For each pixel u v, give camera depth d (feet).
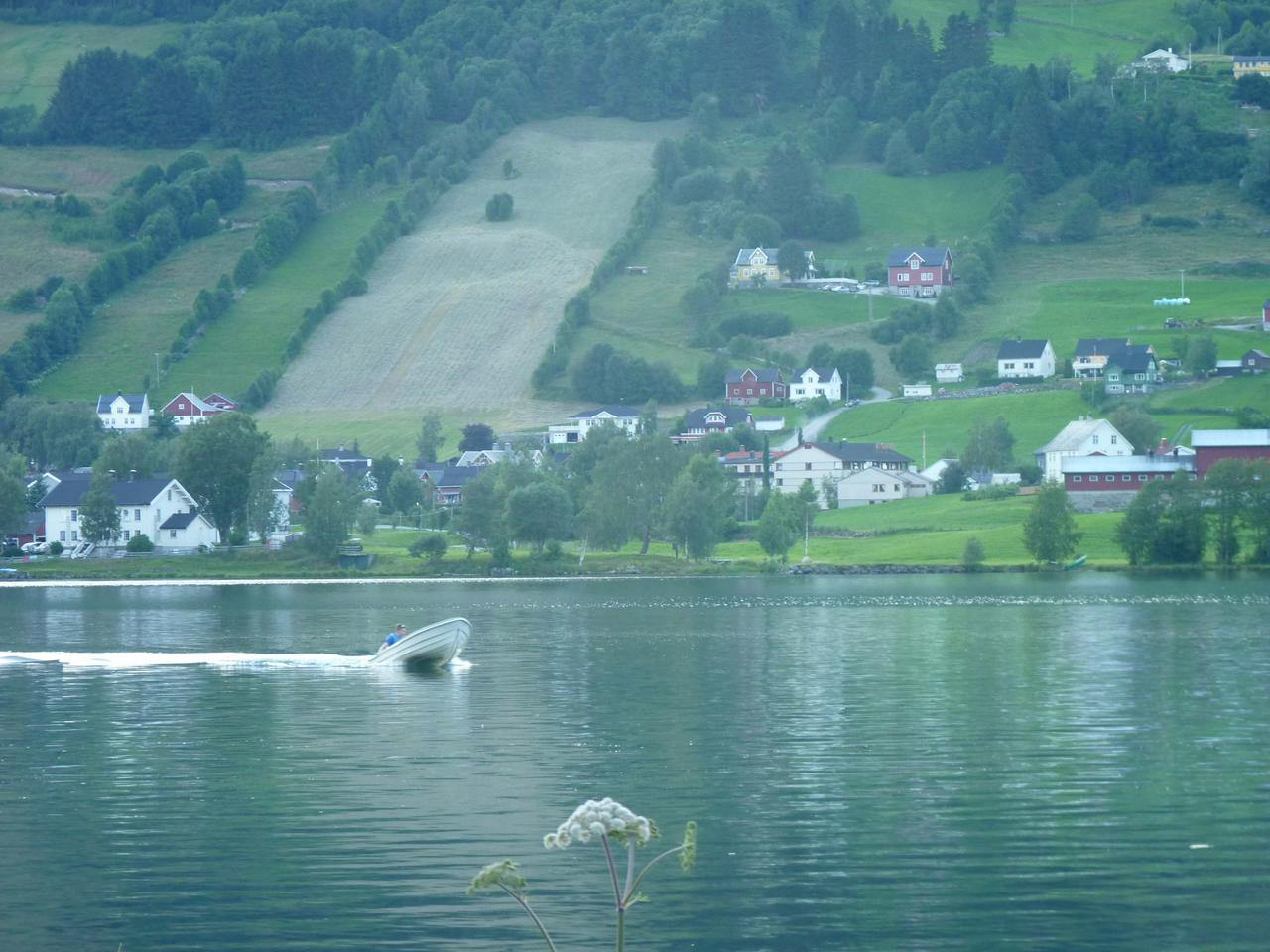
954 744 518.78
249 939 318.45
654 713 599.98
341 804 433.07
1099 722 561.84
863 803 427.74
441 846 386.73
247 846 388.16
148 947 314.96
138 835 400.67
